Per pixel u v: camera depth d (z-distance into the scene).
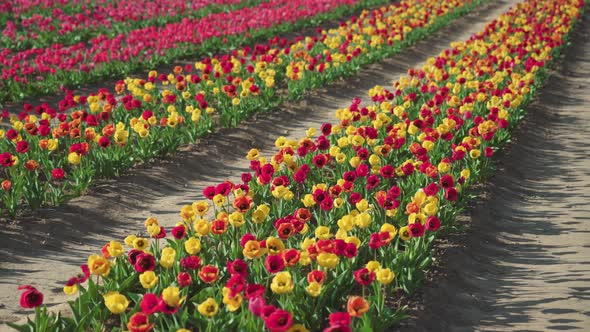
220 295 5.18
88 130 9.34
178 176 10.10
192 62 18.56
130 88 12.48
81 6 25.58
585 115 14.10
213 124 12.29
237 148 11.55
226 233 6.46
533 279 6.75
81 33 21.28
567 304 6.12
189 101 12.84
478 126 9.27
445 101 12.24
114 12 22.89
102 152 9.72
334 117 13.88
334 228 7.19
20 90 14.36
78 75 15.57
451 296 6.20
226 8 26.97
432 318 5.73
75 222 8.20
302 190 8.30
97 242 7.90
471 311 6.05
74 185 9.05
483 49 16.44
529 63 14.45
